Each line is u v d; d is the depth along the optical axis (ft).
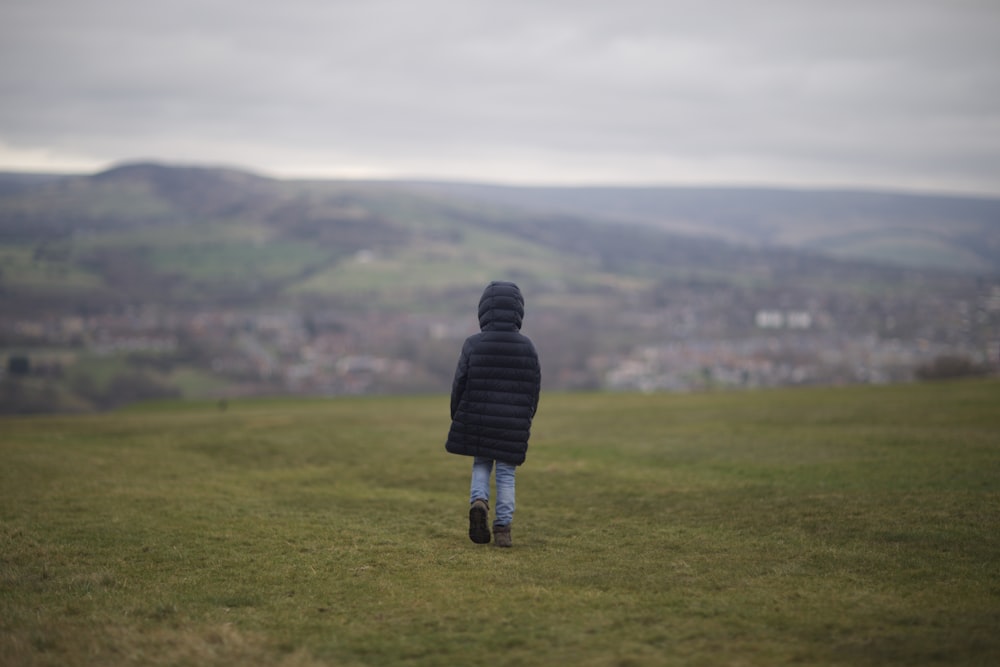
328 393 344.49
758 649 16.79
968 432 52.70
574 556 25.17
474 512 26.40
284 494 38.04
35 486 38.81
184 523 30.50
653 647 17.07
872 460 42.70
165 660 16.79
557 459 49.11
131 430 69.56
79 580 22.56
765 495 34.47
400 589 21.57
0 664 16.37
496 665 16.33
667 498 34.91
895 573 22.27
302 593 21.43
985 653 16.24
